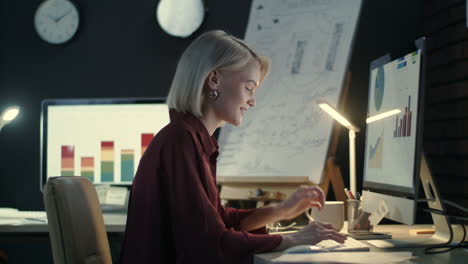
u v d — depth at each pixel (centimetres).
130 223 136
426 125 292
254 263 129
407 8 310
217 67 143
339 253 130
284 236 137
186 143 135
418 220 285
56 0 334
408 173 146
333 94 264
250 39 301
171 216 132
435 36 288
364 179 186
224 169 282
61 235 136
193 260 129
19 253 328
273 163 269
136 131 271
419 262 123
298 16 293
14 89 338
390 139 163
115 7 335
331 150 262
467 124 247
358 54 312
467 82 249
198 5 324
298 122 271
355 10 277
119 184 270
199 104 142
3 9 340
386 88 172
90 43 336
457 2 262
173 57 329
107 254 149
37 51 338
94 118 273
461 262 123
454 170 259
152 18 331
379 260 121
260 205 275
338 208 182
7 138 336
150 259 131
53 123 274
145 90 332
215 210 131
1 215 244
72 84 337
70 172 272
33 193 332
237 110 146
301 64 281
